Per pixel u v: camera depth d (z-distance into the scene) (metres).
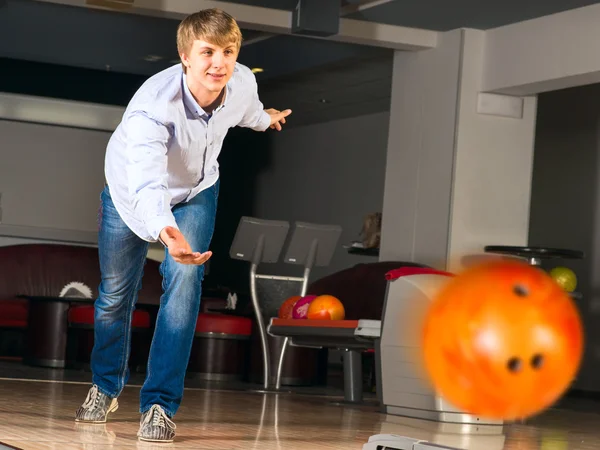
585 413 6.91
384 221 8.80
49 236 11.84
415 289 4.75
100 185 12.04
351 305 7.79
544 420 5.92
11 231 11.70
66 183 11.92
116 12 9.03
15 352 10.37
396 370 4.87
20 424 3.54
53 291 11.07
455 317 3.42
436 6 7.58
